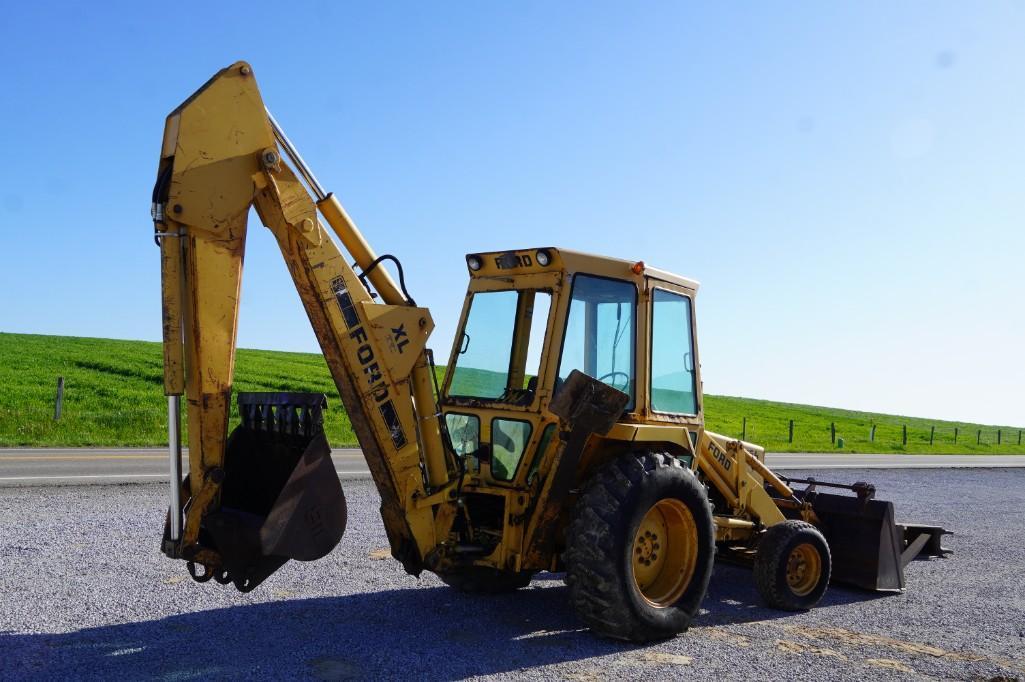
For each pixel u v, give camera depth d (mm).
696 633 5617
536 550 5254
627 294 5766
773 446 30875
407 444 4891
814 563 6660
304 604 5727
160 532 7668
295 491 4340
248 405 5105
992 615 6629
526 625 5500
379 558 7371
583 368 5504
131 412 20125
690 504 5488
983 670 5062
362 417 4770
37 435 16703
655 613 5215
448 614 5672
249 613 5414
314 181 4680
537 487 5270
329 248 4609
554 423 5281
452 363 6059
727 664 4895
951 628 6141
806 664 4992
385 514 5078
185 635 4883
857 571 7379
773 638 5605
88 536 7328
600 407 5090
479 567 5875
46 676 4102
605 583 5016
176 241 4148
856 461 25281
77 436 17078
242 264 4316
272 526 4250
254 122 4312
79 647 4578
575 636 5281
